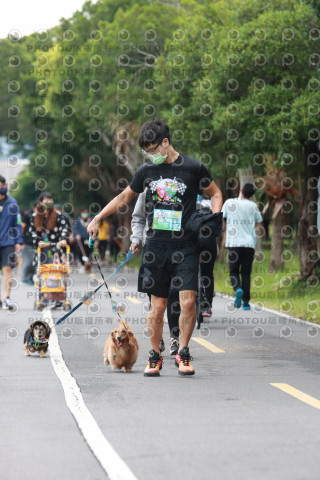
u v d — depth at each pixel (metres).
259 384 8.90
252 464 5.65
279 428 6.71
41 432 6.70
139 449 6.08
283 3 22.36
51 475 5.50
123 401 7.93
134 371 9.84
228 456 5.86
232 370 9.89
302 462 5.69
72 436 6.55
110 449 6.08
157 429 6.71
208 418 7.11
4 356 11.16
